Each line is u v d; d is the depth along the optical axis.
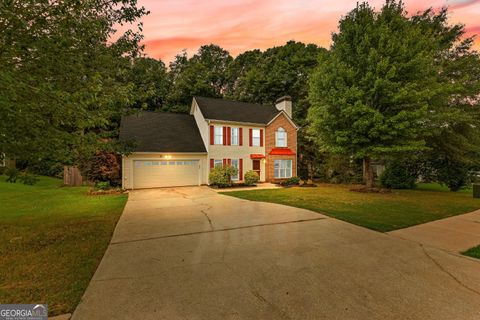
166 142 16.72
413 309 2.69
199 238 5.41
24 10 3.86
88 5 4.70
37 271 3.71
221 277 3.50
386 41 12.06
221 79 37.03
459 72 13.74
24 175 4.43
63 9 4.00
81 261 4.11
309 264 3.96
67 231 5.93
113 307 2.74
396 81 12.00
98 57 5.56
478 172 14.41
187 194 12.91
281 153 19.64
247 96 32.06
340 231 5.91
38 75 4.37
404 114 11.06
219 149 17.70
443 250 4.57
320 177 22.50
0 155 4.53
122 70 6.90
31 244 4.96
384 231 5.89
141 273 3.64
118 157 15.98
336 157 18.75
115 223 6.75
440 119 12.20
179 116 20.20
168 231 5.96
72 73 4.66
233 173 16.48
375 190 13.66
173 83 32.56
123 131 16.44
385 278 3.45
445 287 3.18
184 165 16.81
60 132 4.66
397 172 16.19
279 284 3.29
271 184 18.23
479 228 6.14
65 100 4.00
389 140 12.12
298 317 2.56
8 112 3.43
